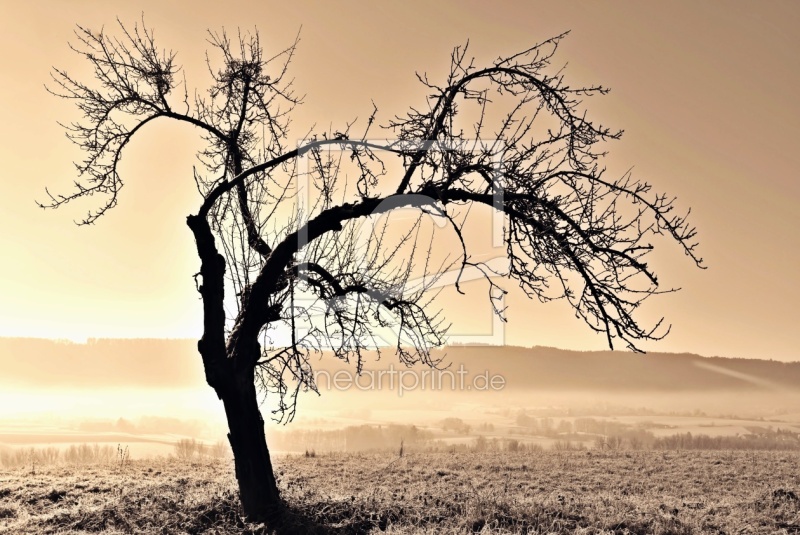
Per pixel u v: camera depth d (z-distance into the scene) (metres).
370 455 32.50
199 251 13.77
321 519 12.73
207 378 13.46
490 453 35.28
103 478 19.77
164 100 14.99
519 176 12.80
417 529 11.88
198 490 15.52
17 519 13.87
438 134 13.17
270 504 13.20
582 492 19.25
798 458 31.00
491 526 12.47
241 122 15.48
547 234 12.59
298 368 13.70
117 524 12.75
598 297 12.30
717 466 26.88
